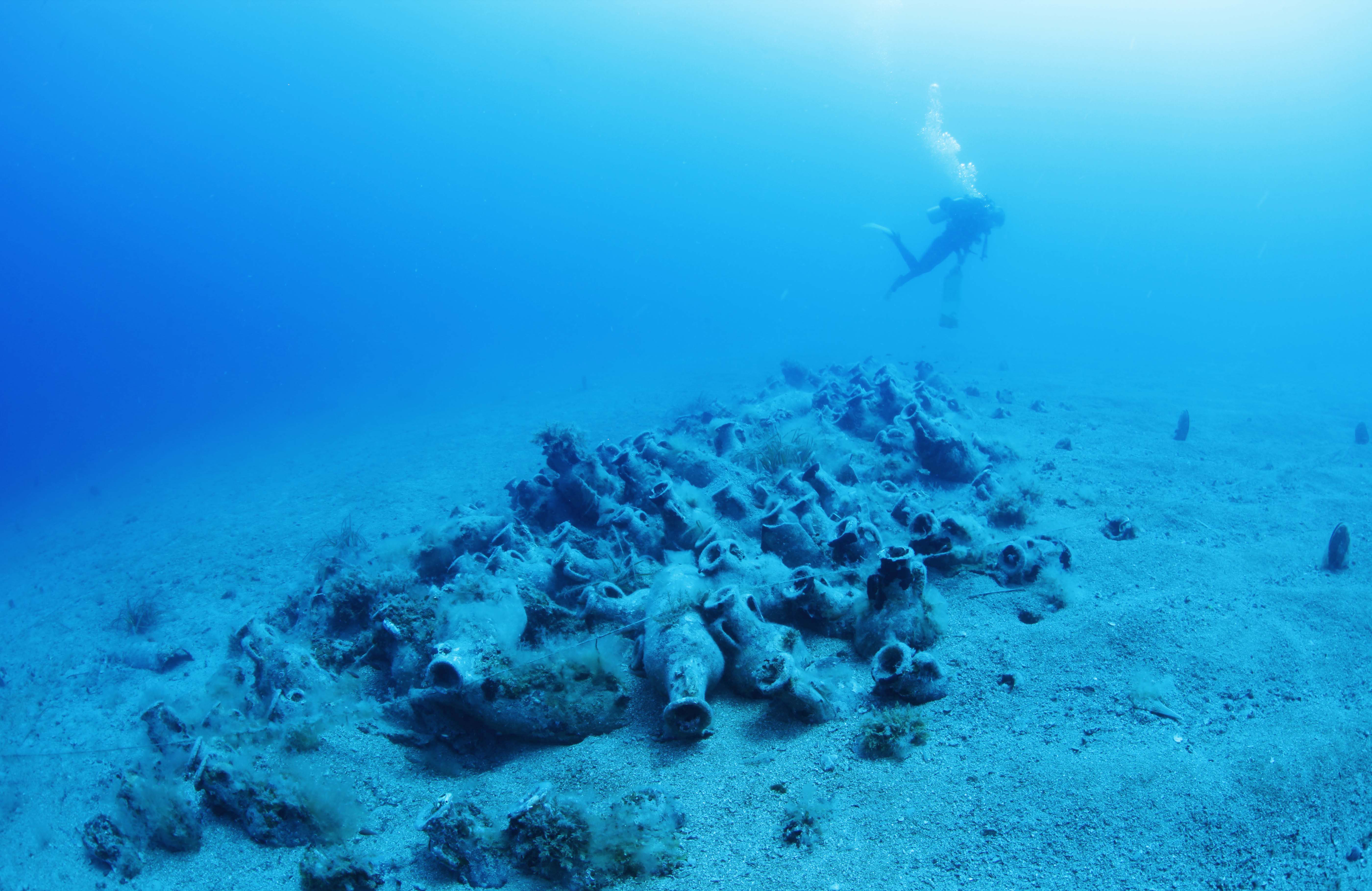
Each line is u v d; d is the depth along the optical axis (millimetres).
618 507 8516
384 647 5859
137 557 14070
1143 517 8367
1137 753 3936
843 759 4230
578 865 3537
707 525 7512
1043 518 8398
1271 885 3051
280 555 12172
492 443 20016
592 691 4906
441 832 3689
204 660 8586
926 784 3902
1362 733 3965
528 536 8078
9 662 9727
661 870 3545
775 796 3992
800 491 8406
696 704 4320
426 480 16172
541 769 4570
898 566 5211
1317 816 3395
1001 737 4246
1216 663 4840
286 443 28969
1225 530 7930
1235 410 16422
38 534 20312
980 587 6234
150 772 4953
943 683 4773
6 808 5801
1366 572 6559
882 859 3445
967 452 9805
